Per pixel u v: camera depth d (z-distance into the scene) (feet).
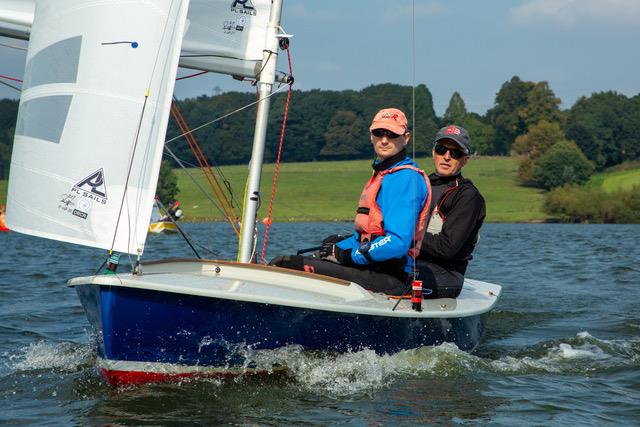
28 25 22.27
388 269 21.88
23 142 19.66
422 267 23.45
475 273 54.65
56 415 17.28
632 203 265.75
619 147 397.19
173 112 24.08
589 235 137.90
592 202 267.80
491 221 269.44
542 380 20.84
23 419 17.04
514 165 362.53
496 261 66.95
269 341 19.21
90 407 17.71
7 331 27.73
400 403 18.15
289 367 19.80
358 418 16.94
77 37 19.58
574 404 18.40
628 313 33.68
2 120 246.27
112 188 19.19
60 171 19.22
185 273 20.93
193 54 22.71
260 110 23.49
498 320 32.07
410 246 22.11
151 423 16.47
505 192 313.32
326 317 19.25
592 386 20.25
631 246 93.61
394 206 20.49
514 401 18.56
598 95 412.16
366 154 365.20
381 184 20.97
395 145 20.93
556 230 178.19
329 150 360.48
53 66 19.66
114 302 17.62
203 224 200.95
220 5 22.77
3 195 212.43
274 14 23.12
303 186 302.25
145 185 19.38
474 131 435.12
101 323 18.03
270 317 18.79
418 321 21.16
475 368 21.83
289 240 102.89
